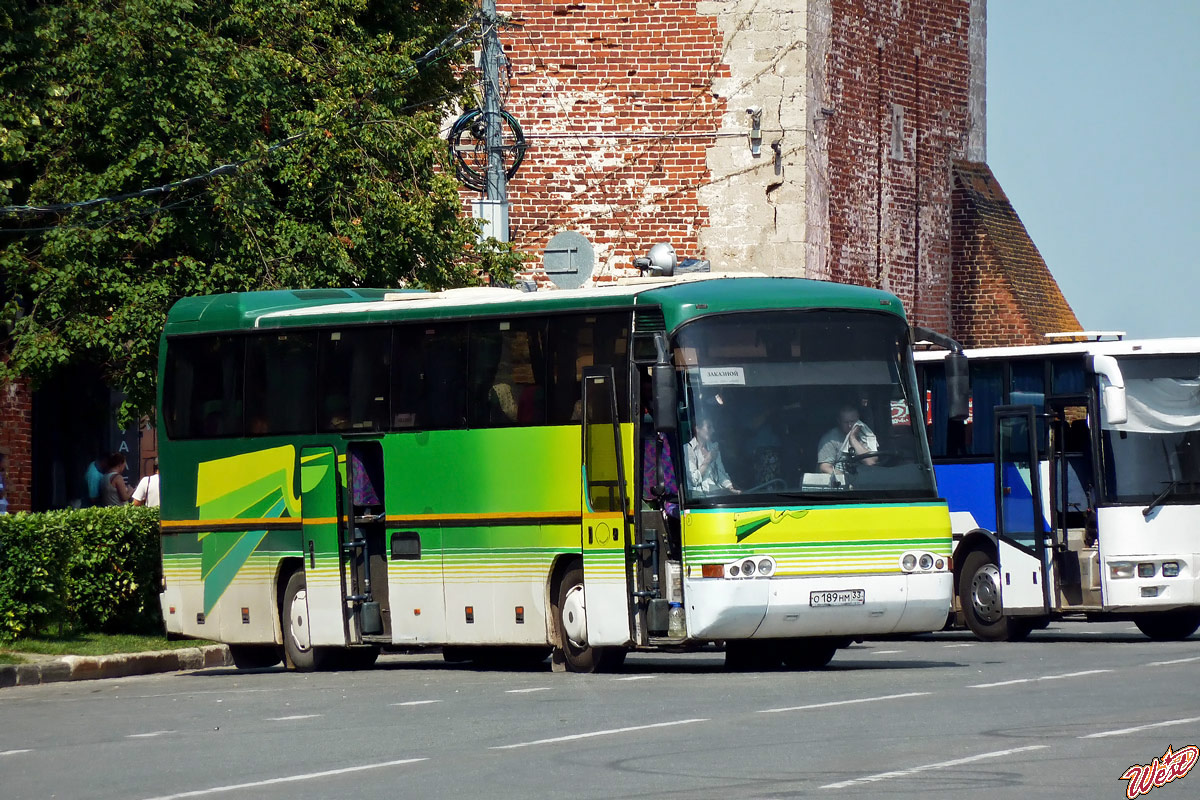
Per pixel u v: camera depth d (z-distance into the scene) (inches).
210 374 2652.6
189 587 2664.9
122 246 3088.1
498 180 3388.3
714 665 2346.2
